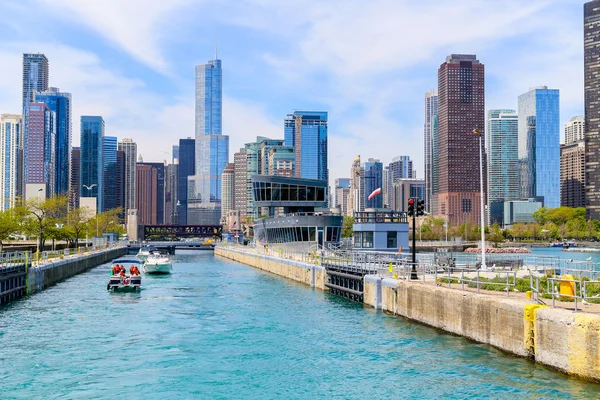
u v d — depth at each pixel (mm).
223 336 45000
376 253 67625
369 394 30328
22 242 161500
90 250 136500
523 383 29328
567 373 29219
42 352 39875
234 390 31703
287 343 42250
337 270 71125
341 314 54469
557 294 31531
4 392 31312
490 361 33781
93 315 55000
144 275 103688
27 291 71000
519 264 61406
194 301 65250
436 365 34344
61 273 90375
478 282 39031
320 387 31844
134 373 34906
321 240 119312
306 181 134125
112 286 75438
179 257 186875
